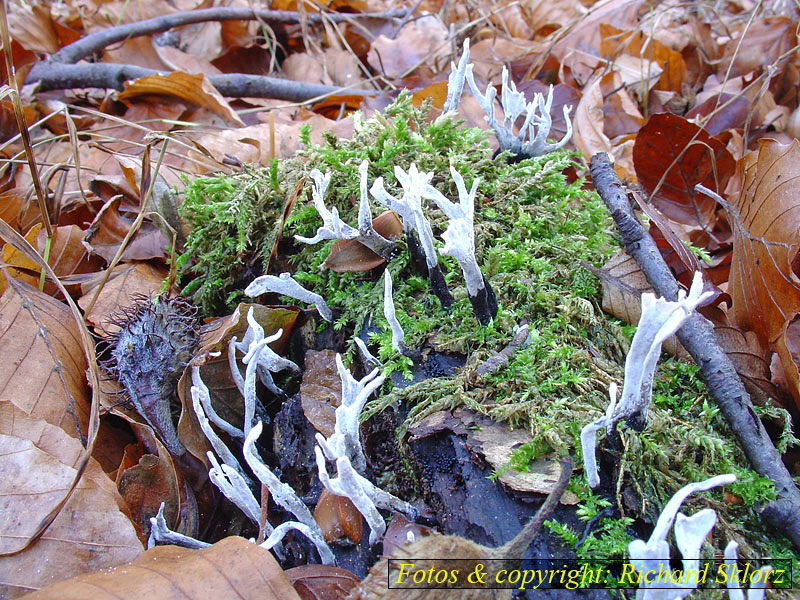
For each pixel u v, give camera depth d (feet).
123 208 0.64
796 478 0.41
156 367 0.45
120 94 0.88
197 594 0.33
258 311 0.50
